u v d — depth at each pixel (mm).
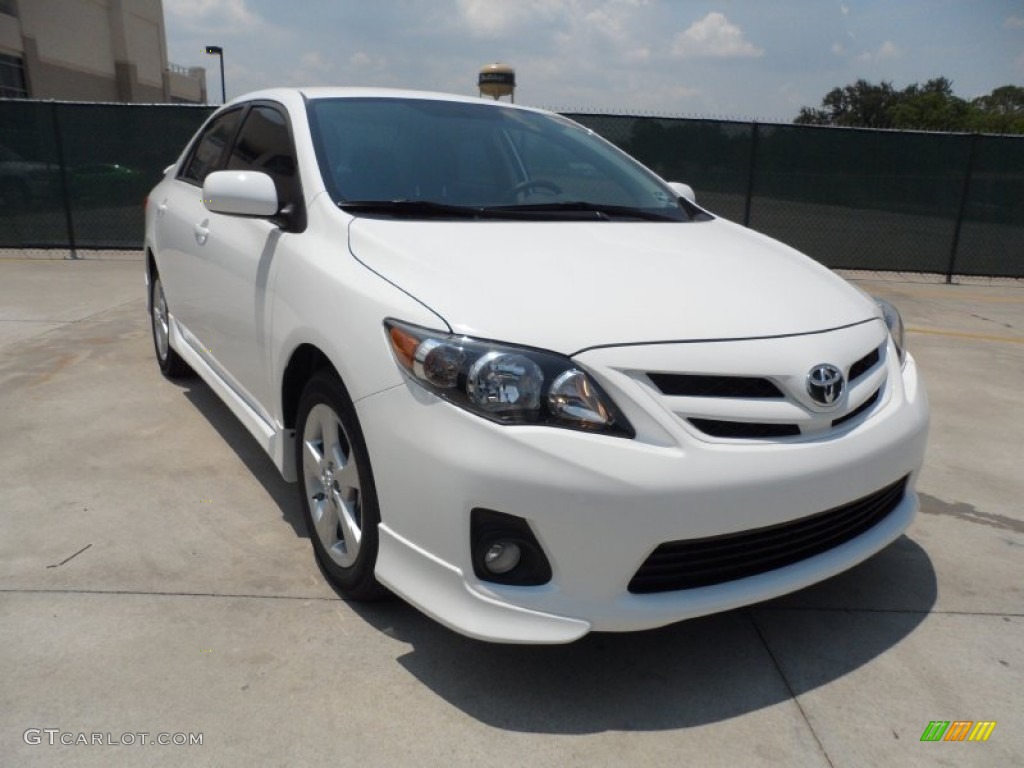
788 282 2611
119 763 1915
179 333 4340
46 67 31094
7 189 9945
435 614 2104
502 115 3572
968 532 3287
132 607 2527
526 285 2229
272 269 2834
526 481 1957
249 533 3027
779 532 2193
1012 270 10391
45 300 7164
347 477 2459
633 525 1980
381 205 2744
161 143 9914
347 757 1970
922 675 2367
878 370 2514
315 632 2436
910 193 10094
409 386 2105
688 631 2543
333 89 3412
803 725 2148
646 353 2072
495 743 2039
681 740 2076
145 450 3770
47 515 3109
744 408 2111
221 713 2092
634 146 9742
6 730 2004
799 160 9930
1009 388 5418
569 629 2041
